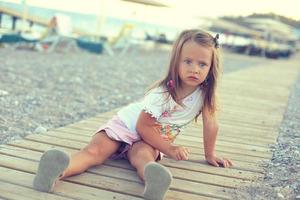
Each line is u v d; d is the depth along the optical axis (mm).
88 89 7281
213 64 2908
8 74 7883
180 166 3143
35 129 4301
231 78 10766
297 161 3578
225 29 32750
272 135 4500
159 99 2842
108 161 3070
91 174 2812
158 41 21906
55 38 14000
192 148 3664
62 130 3898
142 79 9508
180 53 2820
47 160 2441
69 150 3301
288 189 2877
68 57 12789
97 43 15500
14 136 3953
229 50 32750
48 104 5656
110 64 12180
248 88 8898
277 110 6312
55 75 8445
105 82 8352
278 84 10711
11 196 2408
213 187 2805
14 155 3045
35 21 16094
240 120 5207
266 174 3166
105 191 2590
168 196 2594
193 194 2666
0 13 14852
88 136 3752
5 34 12797
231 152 3660
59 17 13844
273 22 33719
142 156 2826
